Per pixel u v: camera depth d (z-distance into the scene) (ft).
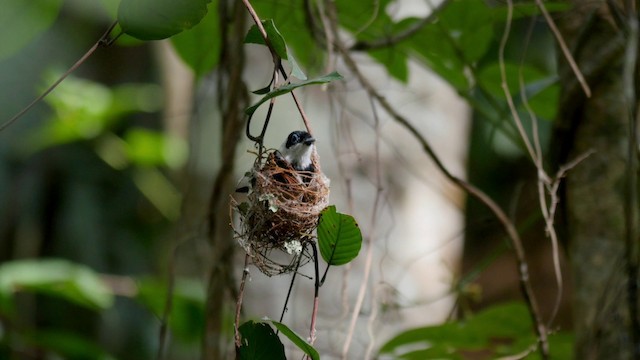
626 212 20.51
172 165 44.27
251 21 25.70
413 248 37.35
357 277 34.91
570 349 26.02
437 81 39.37
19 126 45.37
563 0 24.32
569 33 23.62
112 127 46.55
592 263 21.97
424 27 26.58
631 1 20.94
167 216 47.16
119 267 48.03
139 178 48.19
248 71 37.01
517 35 49.06
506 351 26.84
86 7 41.86
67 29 43.65
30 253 47.03
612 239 21.89
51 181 47.91
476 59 27.37
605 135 22.43
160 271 48.91
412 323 36.22
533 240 65.82
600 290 21.74
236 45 23.40
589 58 22.89
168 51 48.73
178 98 49.16
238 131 23.62
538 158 21.90
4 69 43.93
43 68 44.55
